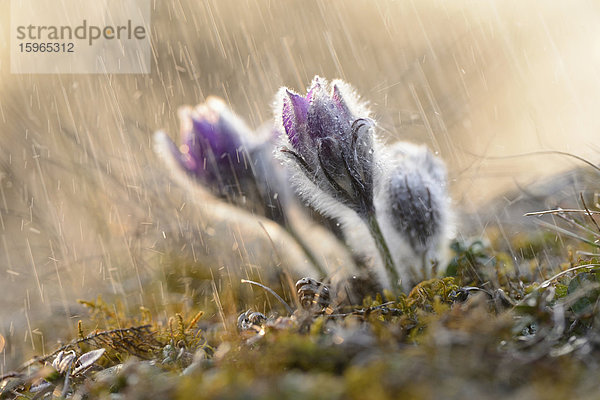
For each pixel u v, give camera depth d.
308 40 1.60
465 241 0.91
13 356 0.92
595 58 1.30
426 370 0.78
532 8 1.46
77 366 0.85
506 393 0.77
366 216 0.86
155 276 0.96
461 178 1.00
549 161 1.02
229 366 0.80
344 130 0.85
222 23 1.58
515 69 1.33
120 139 1.20
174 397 0.79
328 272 0.89
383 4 1.67
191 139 0.88
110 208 1.04
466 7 1.55
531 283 0.88
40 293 0.99
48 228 1.05
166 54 1.48
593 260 0.86
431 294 0.85
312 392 0.77
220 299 0.92
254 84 1.39
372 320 0.82
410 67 1.35
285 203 0.89
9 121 1.27
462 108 1.18
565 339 0.81
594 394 0.77
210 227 0.97
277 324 0.82
